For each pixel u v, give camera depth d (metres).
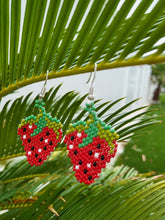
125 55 0.09
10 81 0.12
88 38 0.09
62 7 0.09
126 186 0.14
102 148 0.11
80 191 0.14
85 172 0.11
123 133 0.14
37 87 0.51
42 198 0.13
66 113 0.14
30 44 0.10
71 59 0.10
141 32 0.08
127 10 0.08
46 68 0.11
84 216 0.12
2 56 0.11
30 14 0.09
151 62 0.09
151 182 0.15
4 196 0.15
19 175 0.17
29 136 0.13
